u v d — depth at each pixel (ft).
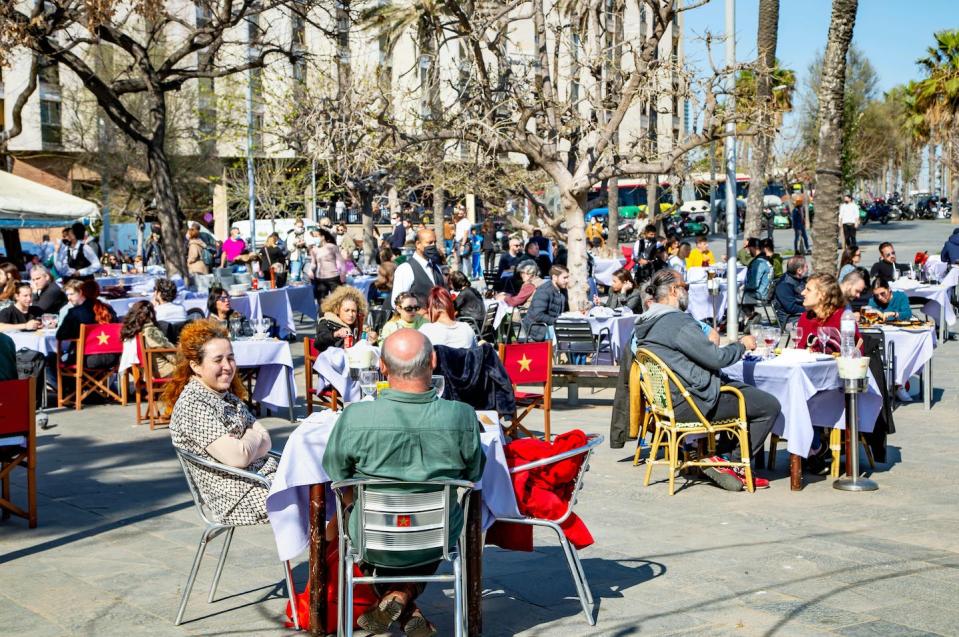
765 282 65.77
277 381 38.96
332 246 72.28
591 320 48.75
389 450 15.93
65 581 20.83
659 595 19.35
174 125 148.05
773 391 28.09
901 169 328.29
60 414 41.60
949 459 31.14
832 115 57.06
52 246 103.91
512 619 18.22
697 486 28.35
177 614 18.40
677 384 27.20
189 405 19.02
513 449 18.86
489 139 52.85
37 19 59.06
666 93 51.08
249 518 18.57
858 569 20.65
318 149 53.11
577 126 55.77
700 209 184.44
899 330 38.81
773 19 87.40
